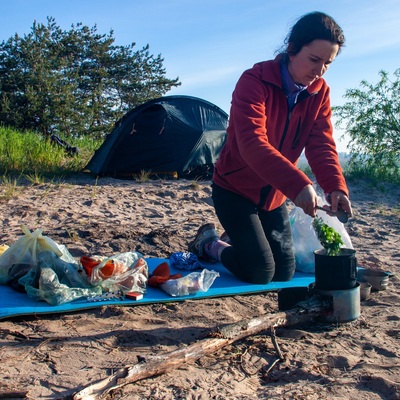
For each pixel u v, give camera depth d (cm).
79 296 390
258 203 437
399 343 328
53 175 1002
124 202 823
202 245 509
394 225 744
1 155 1103
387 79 1138
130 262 429
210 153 1039
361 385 271
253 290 432
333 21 345
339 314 350
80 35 3616
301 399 255
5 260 424
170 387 265
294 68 354
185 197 876
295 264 493
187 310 388
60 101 3102
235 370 288
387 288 454
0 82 3103
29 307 369
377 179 1084
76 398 238
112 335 334
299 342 326
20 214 714
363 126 1139
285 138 385
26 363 294
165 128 1009
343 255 351
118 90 3638
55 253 412
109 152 1005
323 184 364
